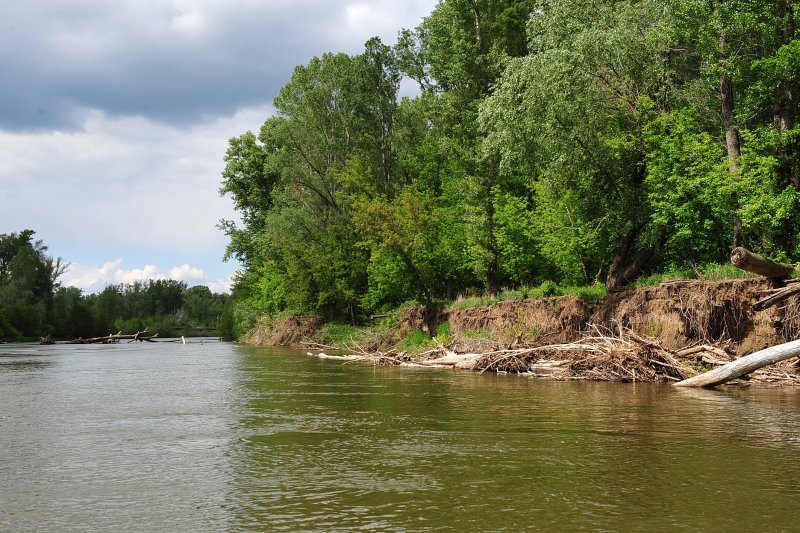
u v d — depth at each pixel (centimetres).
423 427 1178
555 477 784
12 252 12962
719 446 948
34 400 1702
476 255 3478
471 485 751
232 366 3064
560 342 2514
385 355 3094
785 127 2372
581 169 2720
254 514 649
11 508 690
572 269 3005
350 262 5125
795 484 732
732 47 2445
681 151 2388
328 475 815
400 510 653
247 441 1069
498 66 3488
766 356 1627
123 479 814
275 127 5819
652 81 2627
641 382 1900
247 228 6994
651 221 2591
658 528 583
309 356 3938
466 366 2611
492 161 3366
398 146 5516
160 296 18062
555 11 2783
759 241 2370
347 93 5366
